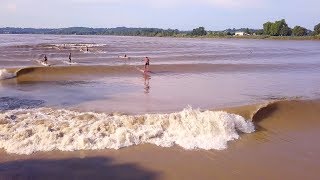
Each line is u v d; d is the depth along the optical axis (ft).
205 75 120.16
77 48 276.21
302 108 61.67
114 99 77.71
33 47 277.85
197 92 87.45
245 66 144.05
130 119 53.36
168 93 85.81
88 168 41.27
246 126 54.08
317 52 259.80
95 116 58.85
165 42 460.96
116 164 42.47
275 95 84.43
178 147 47.55
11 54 205.77
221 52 249.55
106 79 109.19
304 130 55.11
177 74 121.70
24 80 105.40
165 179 39.47
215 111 57.11
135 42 447.42
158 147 47.32
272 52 254.68
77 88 92.53
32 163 41.81
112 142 47.55
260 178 40.32
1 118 56.03
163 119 53.72
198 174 40.68
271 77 117.19
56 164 41.83
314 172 42.09
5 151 44.47
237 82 105.19
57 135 47.98
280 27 625.82
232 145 48.98
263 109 59.98
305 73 129.29
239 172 41.47
